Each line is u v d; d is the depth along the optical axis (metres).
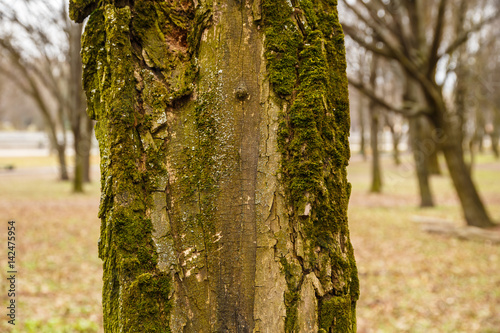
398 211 13.34
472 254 7.89
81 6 1.39
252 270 1.29
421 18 9.36
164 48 1.33
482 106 20.70
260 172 1.31
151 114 1.29
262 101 1.33
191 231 1.28
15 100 28.67
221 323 1.26
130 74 1.28
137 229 1.24
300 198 1.30
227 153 1.31
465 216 10.12
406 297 5.79
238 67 1.33
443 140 9.90
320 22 1.42
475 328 4.77
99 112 1.35
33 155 37.31
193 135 1.31
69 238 8.37
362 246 8.73
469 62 14.55
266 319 1.27
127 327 1.20
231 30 1.34
